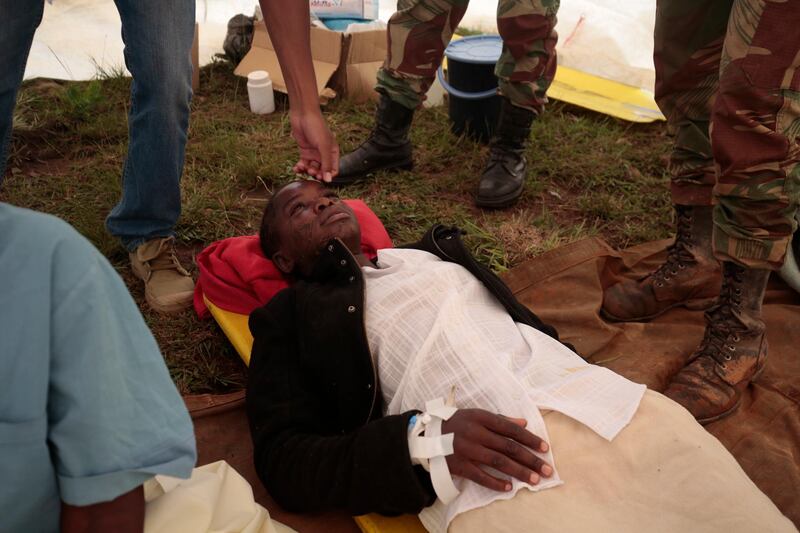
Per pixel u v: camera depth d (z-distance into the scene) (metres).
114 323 1.13
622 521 1.60
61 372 1.08
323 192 2.53
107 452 1.12
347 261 2.11
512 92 3.42
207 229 3.33
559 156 3.97
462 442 1.67
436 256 2.37
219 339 2.74
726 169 2.10
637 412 1.78
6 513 1.12
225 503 1.60
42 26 4.77
